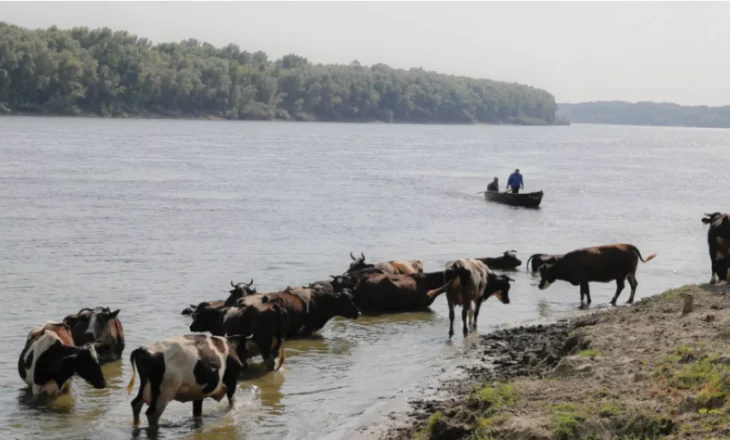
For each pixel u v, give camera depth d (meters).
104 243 34.06
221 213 44.38
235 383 15.77
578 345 17.23
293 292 21.66
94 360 16.34
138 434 14.41
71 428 14.68
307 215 45.03
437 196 57.41
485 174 79.19
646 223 46.16
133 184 57.84
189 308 22.73
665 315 19.19
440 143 149.38
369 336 21.92
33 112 179.75
